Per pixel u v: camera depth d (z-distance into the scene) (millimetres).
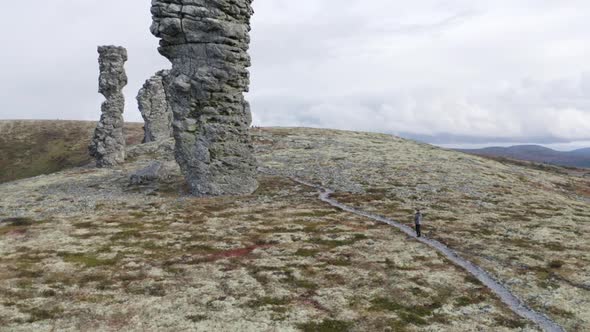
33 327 26672
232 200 68062
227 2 70312
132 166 106750
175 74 72125
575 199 87562
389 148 131250
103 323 27672
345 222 55656
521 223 57719
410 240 48375
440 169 98750
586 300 33156
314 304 31500
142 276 36250
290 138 142500
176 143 73625
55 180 92125
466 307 31609
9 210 62812
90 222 54594
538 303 32625
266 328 27484
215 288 33969
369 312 30328
